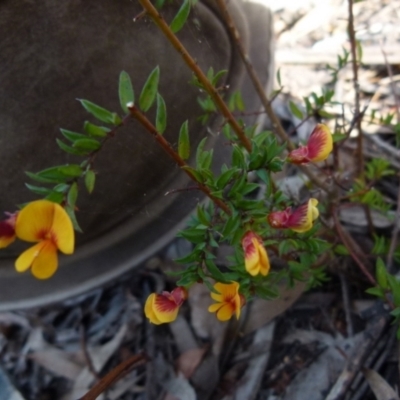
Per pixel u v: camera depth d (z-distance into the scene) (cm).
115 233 19
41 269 10
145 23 15
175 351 21
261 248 11
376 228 21
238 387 20
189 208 19
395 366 18
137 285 23
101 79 15
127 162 17
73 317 23
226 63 19
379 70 27
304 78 28
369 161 23
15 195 16
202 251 12
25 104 14
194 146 19
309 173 17
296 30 31
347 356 18
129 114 10
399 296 15
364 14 30
